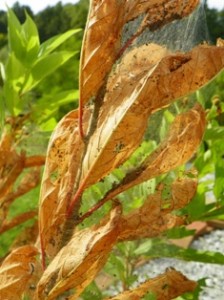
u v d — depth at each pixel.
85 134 0.24
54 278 0.23
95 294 0.34
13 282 0.25
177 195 0.26
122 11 0.22
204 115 0.24
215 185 0.41
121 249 0.46
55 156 0.25
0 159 0.42
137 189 0.44
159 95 0.21
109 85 0.23
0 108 0.42
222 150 0.44
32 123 0.46
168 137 0.24
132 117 0.21
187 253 0.40
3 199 0.45
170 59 0.21
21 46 0.42
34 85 0.44
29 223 0.73
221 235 1.45
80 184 0.23
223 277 1.24
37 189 0.79
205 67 0.21
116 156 0.22
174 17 0.24
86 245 0.22
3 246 0.69
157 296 0.27
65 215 0.24
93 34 0.22
